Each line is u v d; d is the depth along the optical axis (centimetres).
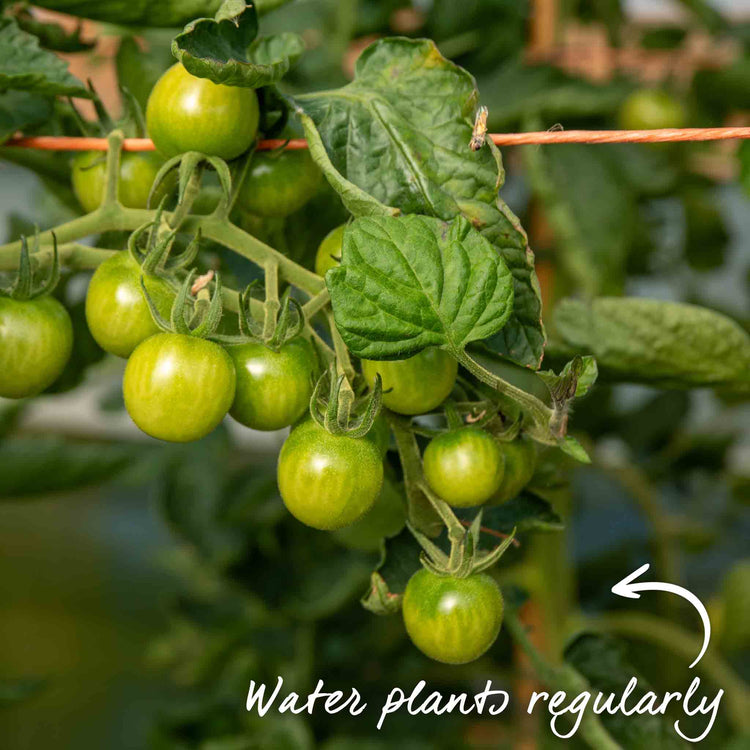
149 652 142
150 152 78
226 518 115
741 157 88
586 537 150
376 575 76
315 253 83
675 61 109
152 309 73
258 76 73
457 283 71
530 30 107
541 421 73
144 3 80
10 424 103
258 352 73
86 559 196
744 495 126
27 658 170
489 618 74
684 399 122
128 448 106
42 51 77
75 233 76
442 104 75
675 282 133
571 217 96
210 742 112
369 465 73
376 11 109
